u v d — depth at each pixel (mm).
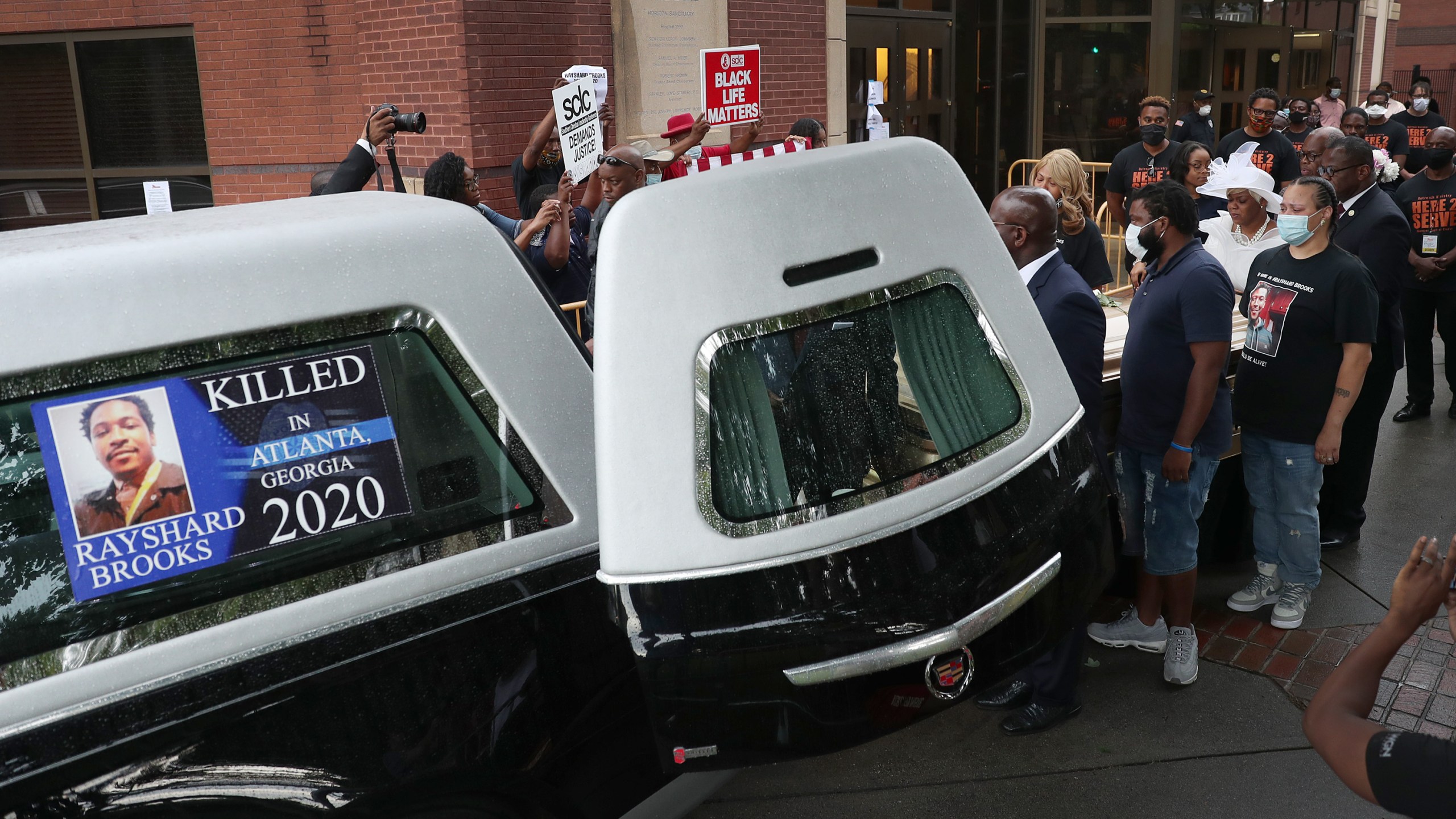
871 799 3516
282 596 1965
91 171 8773
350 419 2074
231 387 1955
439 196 4957
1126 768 3635
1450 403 7938
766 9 9508
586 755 2324
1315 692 4078
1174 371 3855
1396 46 29297
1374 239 5160
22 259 1835
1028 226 3605
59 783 1721
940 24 12297
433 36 7250
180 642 1862
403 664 2059
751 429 2227
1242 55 15578
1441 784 1630
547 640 2244
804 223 2332
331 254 2078
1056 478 2652
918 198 2555
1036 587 2459
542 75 7730
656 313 2143
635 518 2117
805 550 2223
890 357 2443
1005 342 2658
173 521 1892
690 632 2133
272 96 8117
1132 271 4379
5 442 1769
